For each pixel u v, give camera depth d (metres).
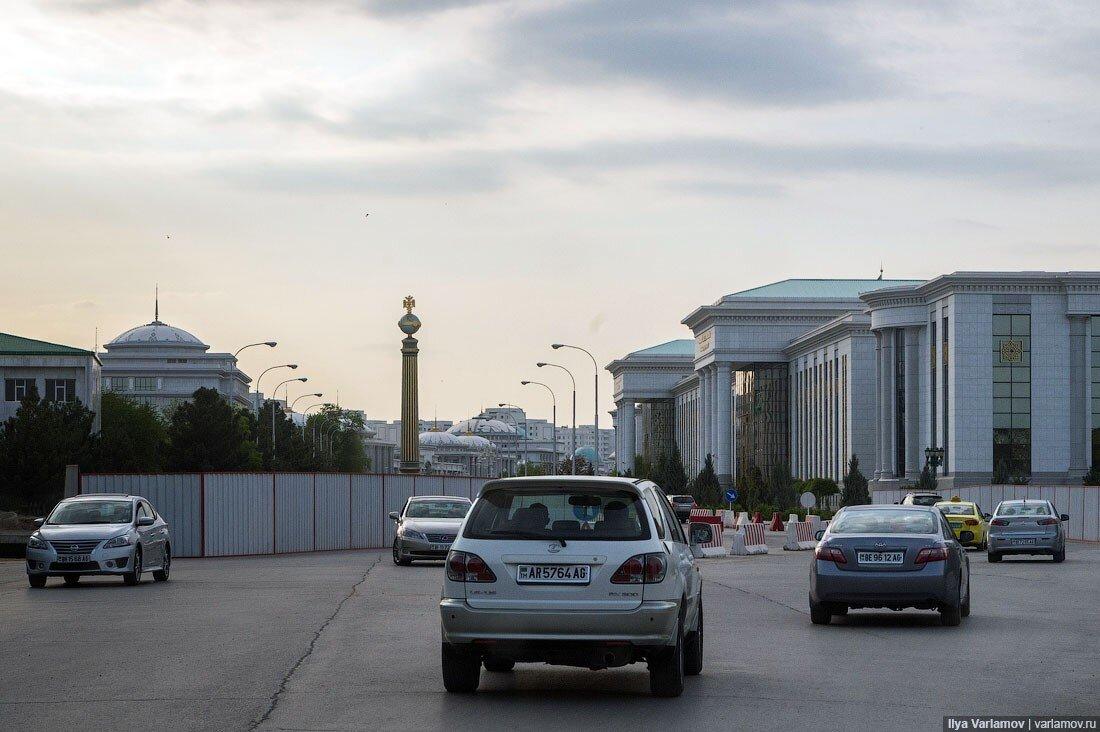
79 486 41.75
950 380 98.12
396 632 17.33
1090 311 96.88
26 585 28.00
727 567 36.91
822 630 18.17
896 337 106.38
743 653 15.37
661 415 198.50
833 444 122.56
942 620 18.77
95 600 23.12
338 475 50.19
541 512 11.73
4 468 54.84
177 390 174.50
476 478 63.94
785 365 142.38
